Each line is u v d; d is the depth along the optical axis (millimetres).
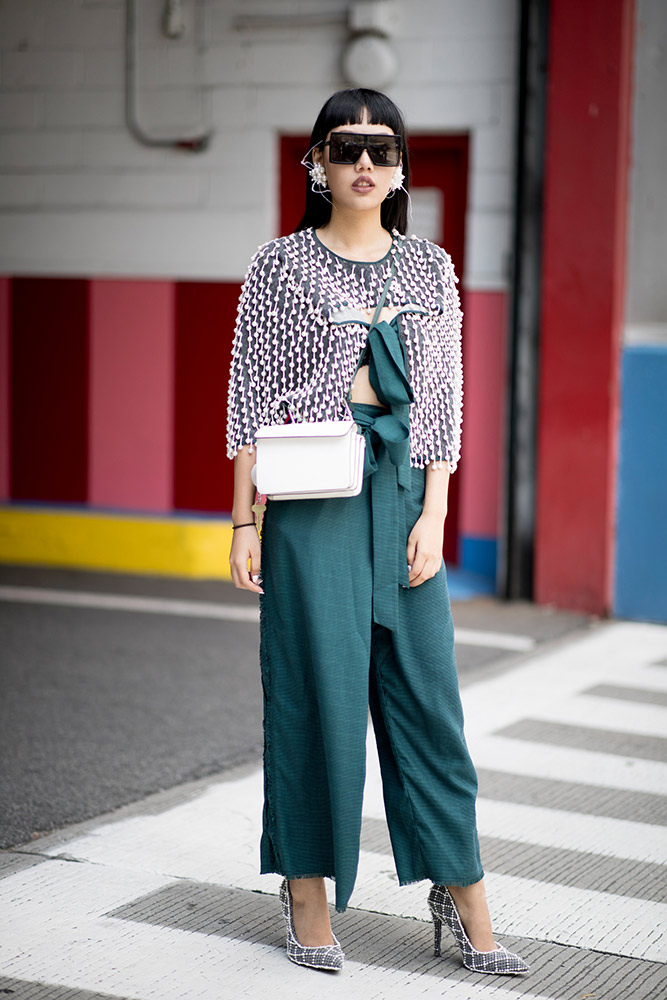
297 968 2727
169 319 7797
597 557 6797
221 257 7645
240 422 2707
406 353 2660
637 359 6652
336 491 2547
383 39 7168
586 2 6531
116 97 7754
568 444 6805
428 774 2695
